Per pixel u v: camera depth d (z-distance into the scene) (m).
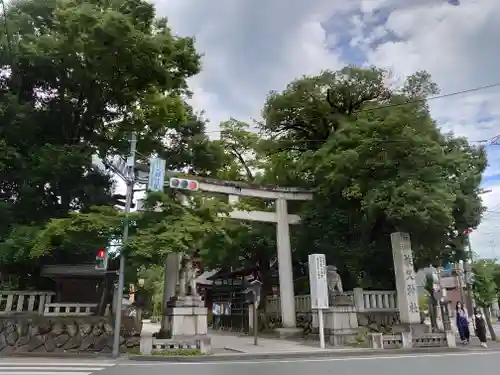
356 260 20.55
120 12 16.94
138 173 18.34
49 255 17.30
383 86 22.44
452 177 20.38
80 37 16.03
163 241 14.31
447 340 17.34
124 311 18.22
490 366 11.63
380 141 18.41
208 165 24.25
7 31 15.29
